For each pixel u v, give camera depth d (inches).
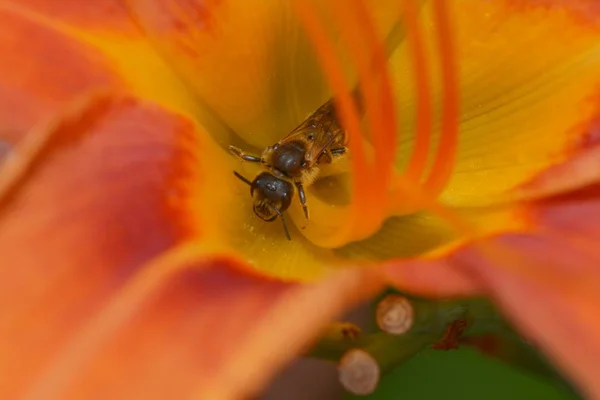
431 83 7.8
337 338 7.3
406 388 8.2
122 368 6.5
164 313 6.6
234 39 7.6
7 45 7.3
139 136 7.2
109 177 7.0
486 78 7.7
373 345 7.3
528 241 7.0
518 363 7.6
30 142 6.8
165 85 7.5
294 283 6.8
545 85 7.6
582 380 6.3
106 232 6.8
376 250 7.4
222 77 7.7
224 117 7.8
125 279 6.7
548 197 7.4
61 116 6.9
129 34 7.6
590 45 7.6
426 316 7.3
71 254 6.7
